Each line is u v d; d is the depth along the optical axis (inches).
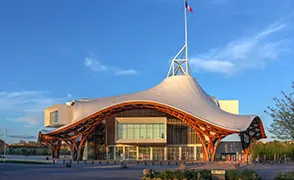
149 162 2787.9
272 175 1397.6
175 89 3186.5
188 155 3287.4
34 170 1761.8
